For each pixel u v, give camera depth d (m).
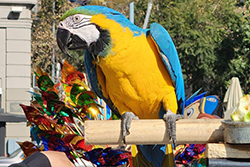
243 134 2.51
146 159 4.23
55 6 29.67
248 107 2.58
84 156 3.58
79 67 21.62
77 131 3.74
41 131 3.61
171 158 4.14
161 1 20.12
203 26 20.38
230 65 20.75
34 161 1.98
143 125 2.95
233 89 10.45
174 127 2.86
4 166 11.07
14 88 18.73
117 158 3.65
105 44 3.84
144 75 3.99
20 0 18.69
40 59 29.14
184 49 19.52
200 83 20.78
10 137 18.66
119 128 2.93
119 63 3.88
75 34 3.84
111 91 4.21
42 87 3.48
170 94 4.14
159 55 4.06
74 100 3.52
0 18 18.64
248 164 2.53
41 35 28.84
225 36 21.25
